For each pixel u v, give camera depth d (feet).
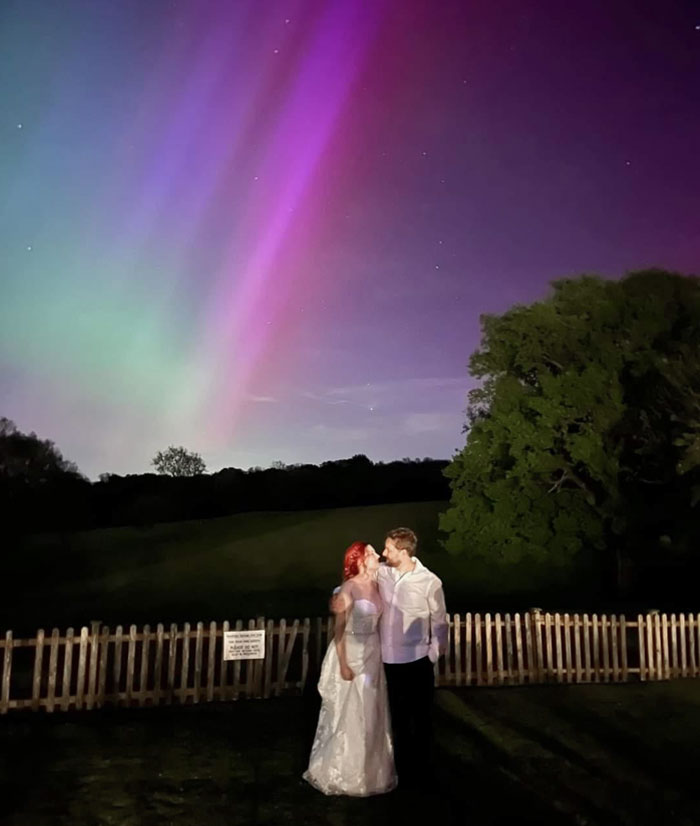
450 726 31.48
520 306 89.25
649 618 43.83
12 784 24.25
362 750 23.31
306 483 194.70
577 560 105.60
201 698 35.78
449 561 108.58
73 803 22.80
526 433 85.10
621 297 85.71
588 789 24.50
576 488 90.94
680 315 84.84
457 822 21.59
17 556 119.34
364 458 200.75
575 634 42.55
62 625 69.92
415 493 194.29
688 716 33.58
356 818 21.79
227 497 188.96
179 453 185.57
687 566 97.60
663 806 23.24
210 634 36.19
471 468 90.33
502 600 85.15
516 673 41.29
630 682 41.29
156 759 26.84
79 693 34.12
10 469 149.59
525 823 21.70
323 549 119.55
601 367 84.38
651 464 86.53
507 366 91.71
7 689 33.45
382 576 24.82
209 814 22.04
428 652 24.52
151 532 143.02
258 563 110.83
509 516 86.69
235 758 26.96
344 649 23.40
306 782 24.50
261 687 36.70
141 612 78.95
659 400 80.02
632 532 86.89
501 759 27.22
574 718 33.04
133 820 21.59
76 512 154.71
